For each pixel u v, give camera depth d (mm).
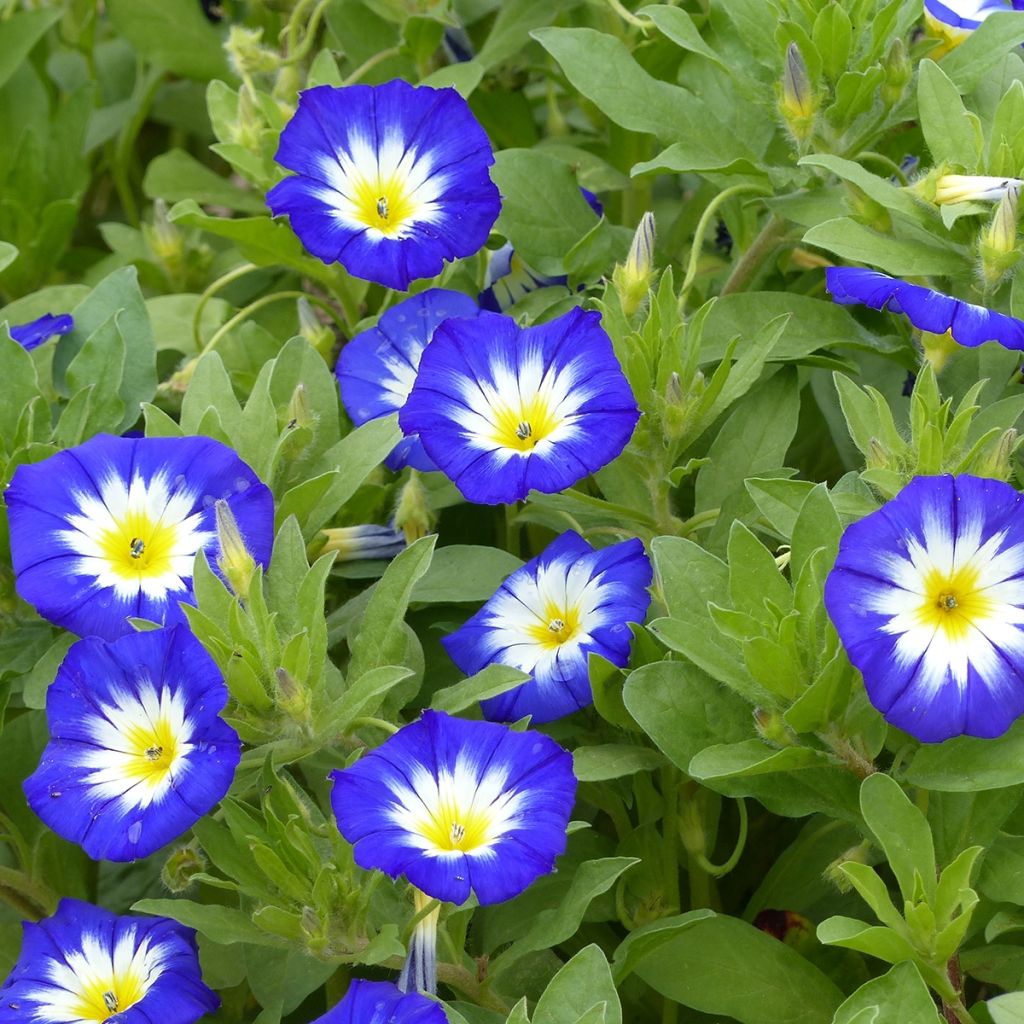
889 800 499
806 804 518
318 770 545
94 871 583
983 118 590
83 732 512
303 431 559
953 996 505
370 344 585
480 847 492
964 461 517
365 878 518
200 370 562
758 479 532
